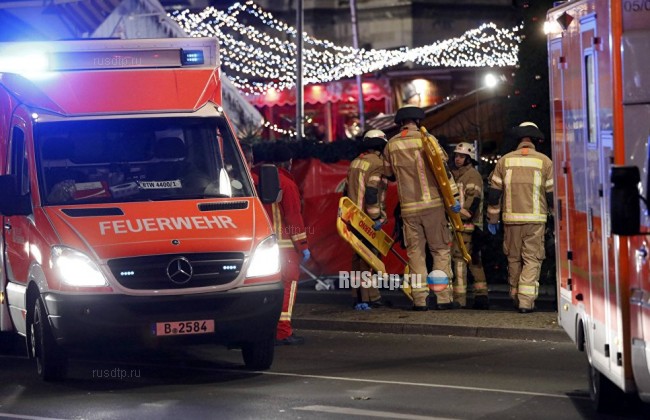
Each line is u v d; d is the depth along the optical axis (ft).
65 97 74.38
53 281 67.05
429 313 91.97
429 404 61.21
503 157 91.50
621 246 50.34
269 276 68.69
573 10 59.21
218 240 67.72
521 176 90.68
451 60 257.14
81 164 72.54
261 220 70.18
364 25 331.16
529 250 90.79
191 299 66.64
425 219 92.17
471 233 95.04
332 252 112.68
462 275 95.66
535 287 90.89
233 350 81.30
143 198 71.31
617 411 57.88
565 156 62.64
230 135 74.95
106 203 70.44
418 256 93.20
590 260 57.06
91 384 69.00
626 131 50.52
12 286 76.48
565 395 63.26
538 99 111.86
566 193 62.85
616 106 50.55
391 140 93.04
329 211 112.88
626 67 50.42
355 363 75.36
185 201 70.59
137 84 75.31
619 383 51.57
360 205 95.14
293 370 72.84
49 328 68.80
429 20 329.11
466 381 68.08
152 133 73.77
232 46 236.63
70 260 66.44
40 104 73.92
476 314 90.94
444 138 123.95
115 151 73.05
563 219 64.23
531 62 111.75
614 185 45.85
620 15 50.55
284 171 82.58
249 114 182.50
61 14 134.41
